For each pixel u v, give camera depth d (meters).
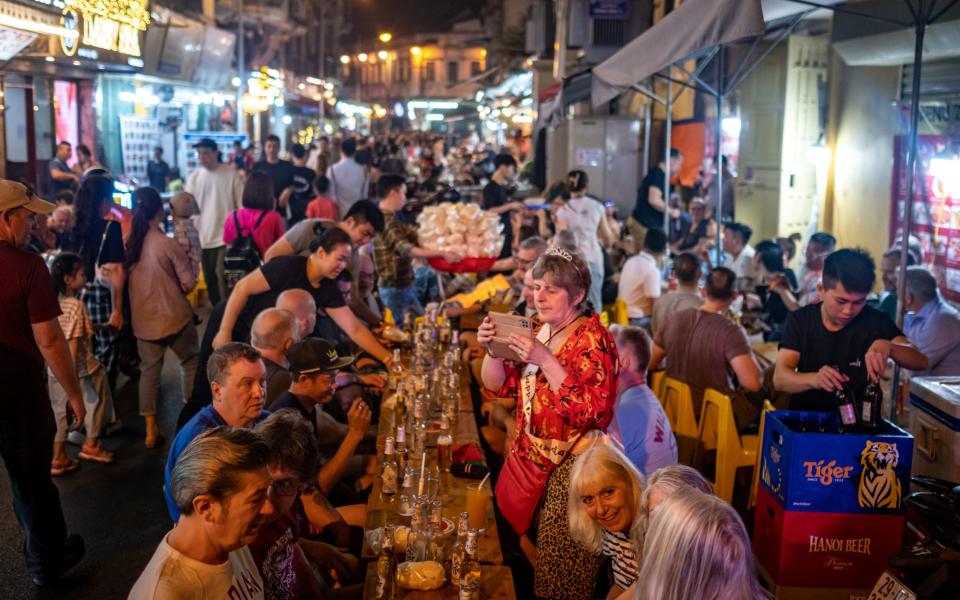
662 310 7.17
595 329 3.93
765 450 4.20
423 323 7.71
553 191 14.23
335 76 60.34
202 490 2.51
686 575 2.57
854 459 3.90
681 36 5.86
